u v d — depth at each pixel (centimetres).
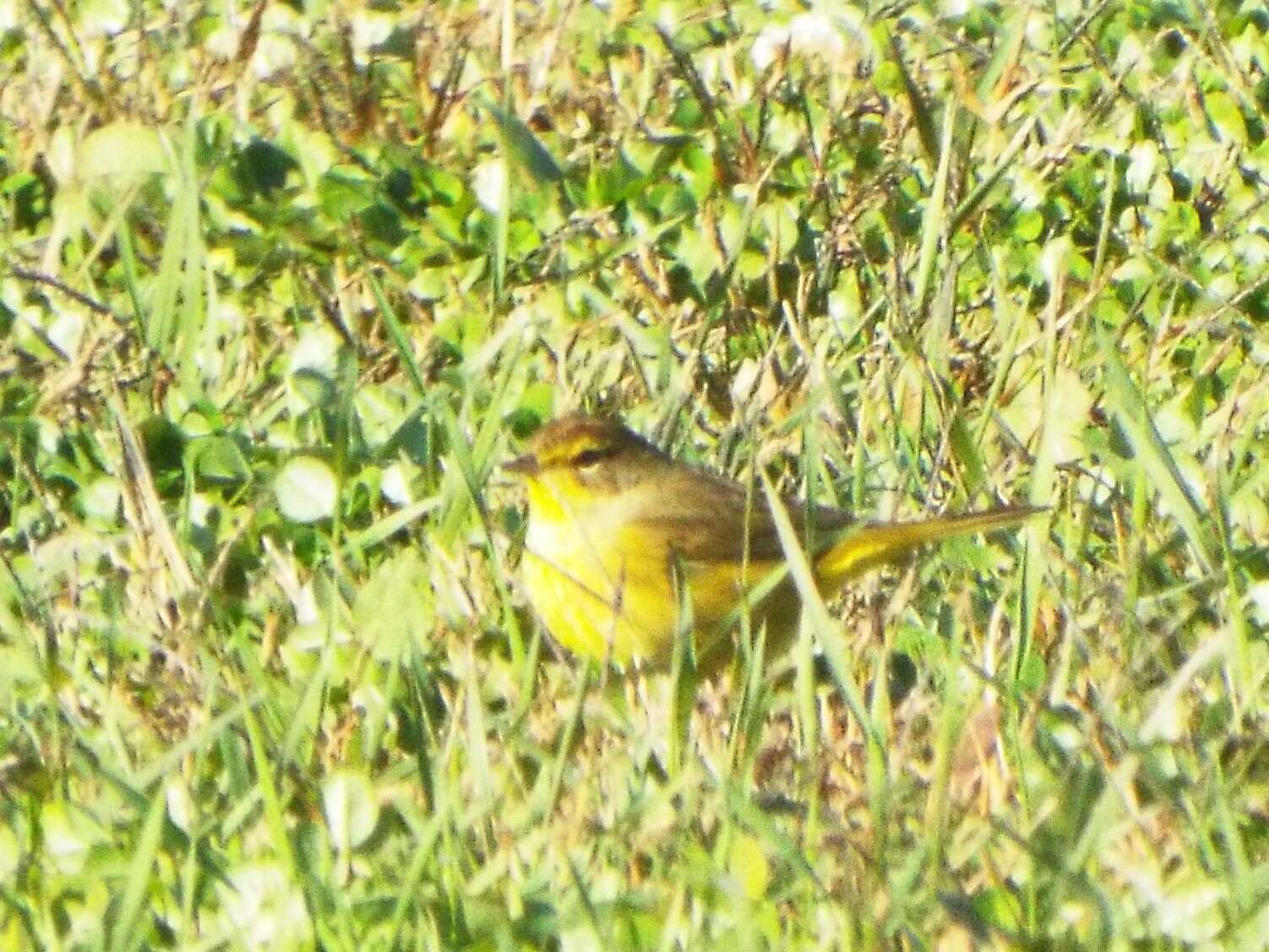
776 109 1527
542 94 1550
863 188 1408
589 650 1111
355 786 909
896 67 1538
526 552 1109
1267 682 1022
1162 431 1228
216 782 955
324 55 1555
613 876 861
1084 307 1272
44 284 1301
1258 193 1483
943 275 1326
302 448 1214
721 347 1338
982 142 1508
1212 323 1316
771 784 962
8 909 833
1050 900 851
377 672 1027
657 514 1116
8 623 1005
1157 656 1019
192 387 1245
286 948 832
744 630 1007
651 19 1662
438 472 1217
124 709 983
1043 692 984
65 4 1678
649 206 1451
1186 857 877
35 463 1230
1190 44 1594
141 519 1106
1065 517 1162
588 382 1291
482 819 903
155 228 1413
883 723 969
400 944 832
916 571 1112
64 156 1423
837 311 1373
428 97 1550
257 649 1063
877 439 1258
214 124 1472
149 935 847
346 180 1438
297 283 1377
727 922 838
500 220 1321
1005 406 1267
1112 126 1516
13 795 938
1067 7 1662
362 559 1128
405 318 1355
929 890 844
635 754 971
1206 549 1062
